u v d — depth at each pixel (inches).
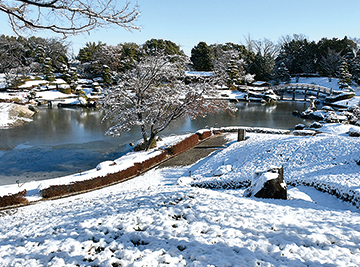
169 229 228.2
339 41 2837.1
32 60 2482.8
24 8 270.2
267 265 165.3
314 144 641.6
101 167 642.8
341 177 446.3
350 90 2142.0
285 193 372.8
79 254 194.4
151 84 853.2
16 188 509.0
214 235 213.2
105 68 2336.4
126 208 304.2
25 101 1881.2
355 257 172.6
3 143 979.9
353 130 922.1
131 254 188.1
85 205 381.7
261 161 625.0
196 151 867.4
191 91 747.4
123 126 813.9
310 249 185.3
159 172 687.1
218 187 527.8
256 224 234.2
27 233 256.8
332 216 273.9
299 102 2165.4
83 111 1754.4
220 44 3521.2
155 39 2938.0
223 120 1472.7
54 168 733.3
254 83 2768.2
